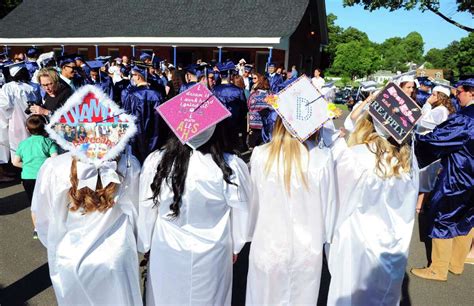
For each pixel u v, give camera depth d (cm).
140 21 2181
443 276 382
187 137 222
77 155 222
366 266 259
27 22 2584
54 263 239
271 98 243
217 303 249
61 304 238
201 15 2069
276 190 244
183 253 234
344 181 262
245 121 789
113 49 2286
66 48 2445
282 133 246
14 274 368
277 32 1805
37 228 247
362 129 267
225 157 238
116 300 236
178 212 230
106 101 226
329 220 256
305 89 246
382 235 257
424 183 390
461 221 366
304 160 242
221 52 1962
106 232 235
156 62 1052
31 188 415
